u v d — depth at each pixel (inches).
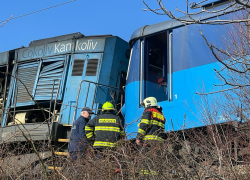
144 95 308.0
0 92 426.6
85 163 184.9
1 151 208.5
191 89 277.9
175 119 281.3
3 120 389.4
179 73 290.4
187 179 173.3
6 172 189.6
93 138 243.8
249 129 217.9
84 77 361.4
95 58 365.4
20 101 390.9
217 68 264.5
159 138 204.8
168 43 304.2
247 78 234.4
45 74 386.0
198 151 219.9
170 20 307.9
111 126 233.3
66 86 366.9
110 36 375.6
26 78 398.3
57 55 386.0
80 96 354.6
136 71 319.6
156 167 170.6
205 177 176.6
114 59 362.3
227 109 243.3
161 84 323.0
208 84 267.7
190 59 285.1
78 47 376.8
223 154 193.8
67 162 198.5
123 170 166.4
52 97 370.0
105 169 171.5
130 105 316.5
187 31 292.8
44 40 415.2
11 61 421.1
